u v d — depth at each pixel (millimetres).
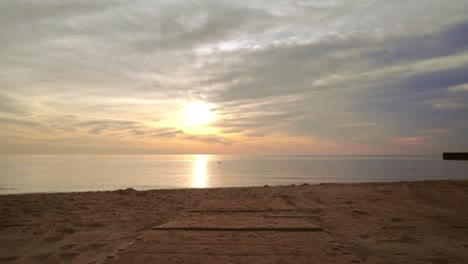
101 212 7137
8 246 4473
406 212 6762
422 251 4059
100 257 3879
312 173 69000
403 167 89688
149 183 42375
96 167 105562
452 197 8484
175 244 4094
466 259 3727
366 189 10859
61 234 5113
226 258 3525
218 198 9258
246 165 129875
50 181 45031
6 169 84625
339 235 4930
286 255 3627
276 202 8203
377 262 3609
